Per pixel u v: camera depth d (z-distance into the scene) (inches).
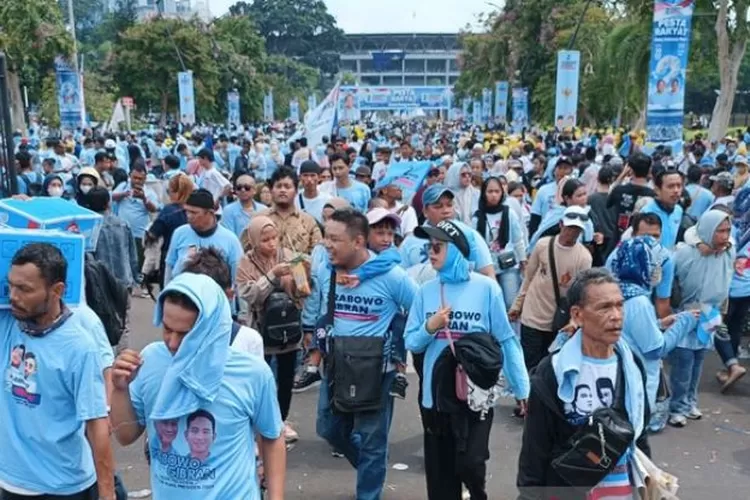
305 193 304.3
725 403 267.6
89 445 133.4
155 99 2007.9
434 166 394.0
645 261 187.0
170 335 103.8
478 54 2365.9
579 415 116.0
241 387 107.2
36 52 1235.2
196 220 220.7
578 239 239.0
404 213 314.0
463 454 159.9
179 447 105.8
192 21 2325.3
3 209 162.4
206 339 102.3
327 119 576.7
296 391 274.5
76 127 1099.9
